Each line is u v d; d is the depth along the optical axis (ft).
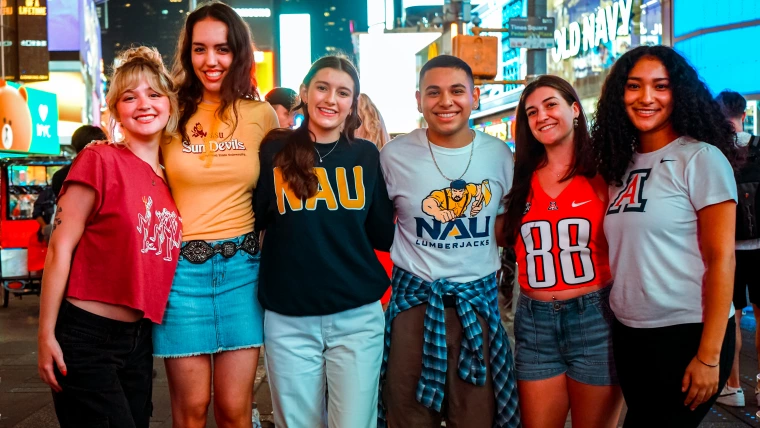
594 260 9.71
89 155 8.73
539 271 9.94
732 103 15.31
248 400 10.16
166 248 9.27
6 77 66.85
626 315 8.78
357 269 9.85
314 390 9.98
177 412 9.98
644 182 8.64
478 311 10.05
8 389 17.60
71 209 8.68
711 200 8.03
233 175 9.83
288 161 9.61
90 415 8.63
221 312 9.73
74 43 150.92
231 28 9.92
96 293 8.72
